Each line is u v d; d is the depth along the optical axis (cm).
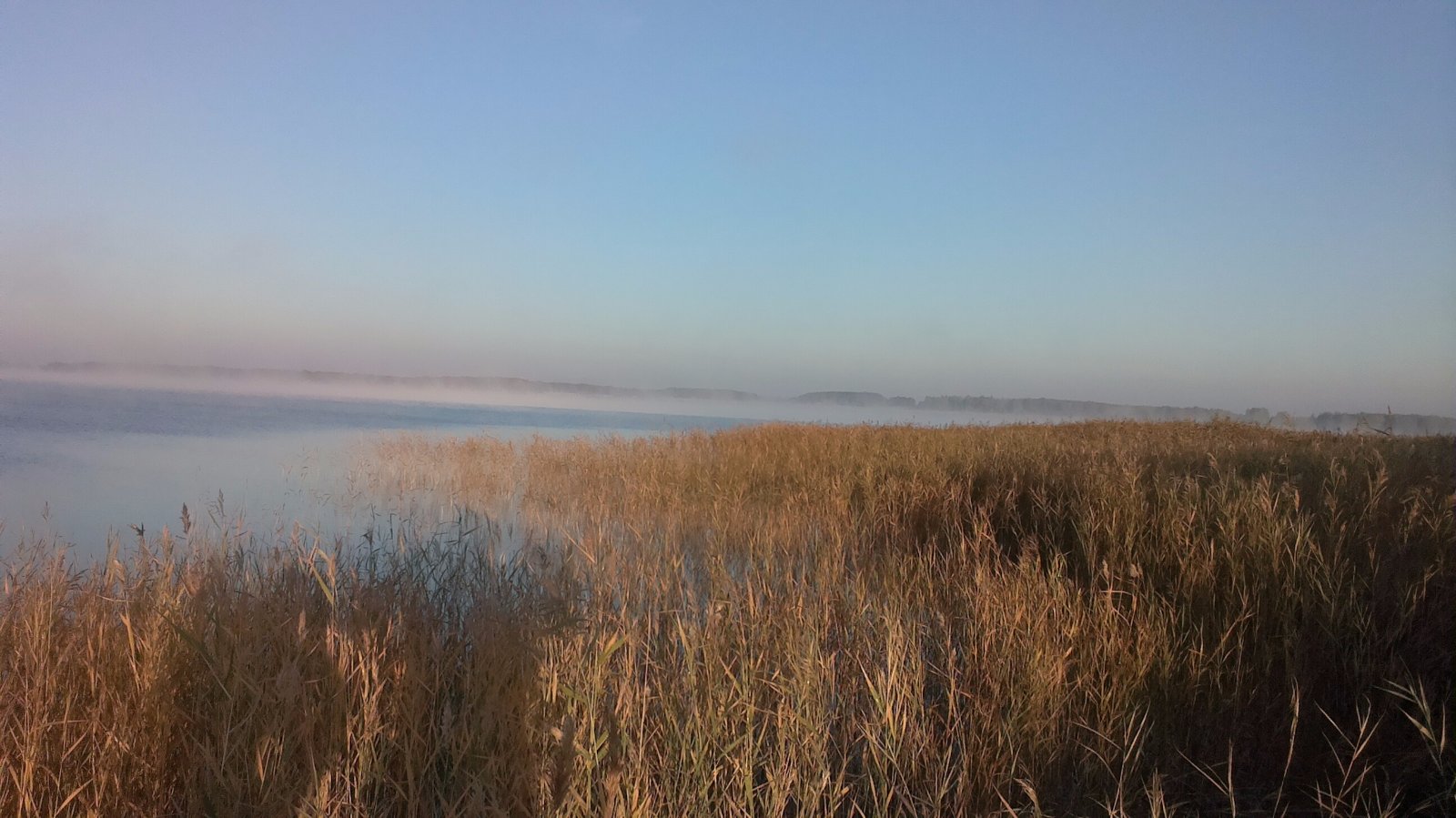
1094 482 750
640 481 1208
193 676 332
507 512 1144
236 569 467
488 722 302
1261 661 410
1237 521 549
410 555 589
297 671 303
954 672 421
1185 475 724
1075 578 536
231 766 285
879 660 443
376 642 350
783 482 1150
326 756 289
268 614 371
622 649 404
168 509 1128
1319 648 411
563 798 271
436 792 300
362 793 296
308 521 1023
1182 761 352
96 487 1316
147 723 314
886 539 710
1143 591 497
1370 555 460
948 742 373
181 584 401
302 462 1747
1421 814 307
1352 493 625
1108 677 400
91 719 315
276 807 266
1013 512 768
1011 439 1486
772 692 400
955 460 1060
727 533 784
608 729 314
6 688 318
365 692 311
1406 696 345
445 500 1259
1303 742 355
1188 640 437
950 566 610
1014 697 374
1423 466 711
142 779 302
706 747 331
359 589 414
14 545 801
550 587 392
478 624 381
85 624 378
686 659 390
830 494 930
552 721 313
